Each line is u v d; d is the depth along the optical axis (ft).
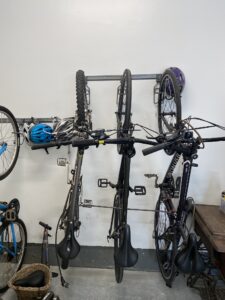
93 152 6.93
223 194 6.30
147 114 6.62
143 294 6.10
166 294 6.09
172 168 5.87
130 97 4.66
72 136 5.33
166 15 6.11
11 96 6.74
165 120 6.00
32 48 6.46
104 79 6.37
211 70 6.26
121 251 4.84
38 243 7.53
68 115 6.74
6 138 6.86
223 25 6.04
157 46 6.25
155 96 6.48
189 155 4.83
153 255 7.26
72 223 5.16
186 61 6.27
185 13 6.06
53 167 7.12
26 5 6.26
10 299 5.90
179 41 6.20
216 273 6.27
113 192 7.12
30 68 6.57
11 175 7.19
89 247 7.39
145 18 6.15
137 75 6.29
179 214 5.38
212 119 6.49
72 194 5.42
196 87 6.37
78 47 6.39
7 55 6.53
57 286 6.31
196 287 6.25
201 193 6.93
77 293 6.10
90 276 6.75
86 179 7.09
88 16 6.23
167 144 4.29
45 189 7.25
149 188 7.02
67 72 6.54
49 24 6.32
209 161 6.75
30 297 5.33
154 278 6.70
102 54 6.38
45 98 6.70
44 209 7.36
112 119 6.69
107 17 6.21
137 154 6.84
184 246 4.97
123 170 5.29
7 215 5.99
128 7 6.13
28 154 7.06
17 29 6.38
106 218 7.29
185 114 6.52
